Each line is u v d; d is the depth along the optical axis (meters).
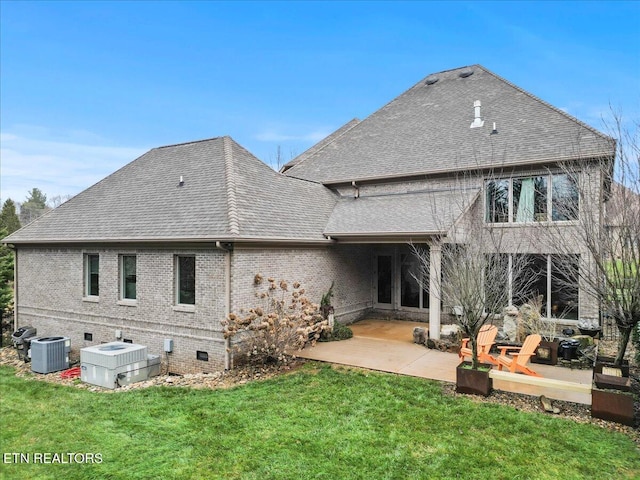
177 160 16.27
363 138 20.08
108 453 6.50
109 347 11.18
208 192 13.08
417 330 13.09
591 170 11.48
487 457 6.00
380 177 16.66
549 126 14.79
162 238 11.50
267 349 10.57
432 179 15.80
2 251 19.75
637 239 7.89
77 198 17.11
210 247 11.11
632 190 8.30
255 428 7.14
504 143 15.04
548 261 13.39
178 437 6.94
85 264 14.22
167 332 11.93
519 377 8.16
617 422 7.05
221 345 10.84
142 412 8.08
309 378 9.74
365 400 8.25
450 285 9.50
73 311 14.35
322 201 16.81
